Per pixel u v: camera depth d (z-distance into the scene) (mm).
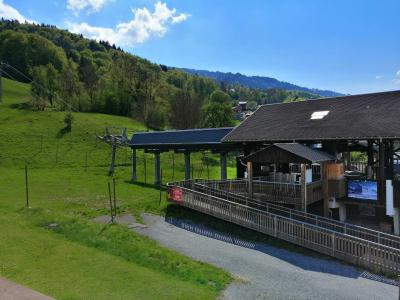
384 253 18469
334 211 27203
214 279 16391
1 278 11453
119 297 12156
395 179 25453
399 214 24922
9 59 127812
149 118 84812
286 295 15648
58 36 195750
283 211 24781
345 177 26984
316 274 18219
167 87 105062
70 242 18109
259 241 22500
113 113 95500
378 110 27609
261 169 31297
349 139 25422
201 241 22453
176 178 46688
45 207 27391
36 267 13977
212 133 35125
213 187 29016
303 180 23984
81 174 45125
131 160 54594
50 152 55469
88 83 102062
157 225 25250
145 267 16266
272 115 33281
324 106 31578
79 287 12531
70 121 67875
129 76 97375
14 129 63531
